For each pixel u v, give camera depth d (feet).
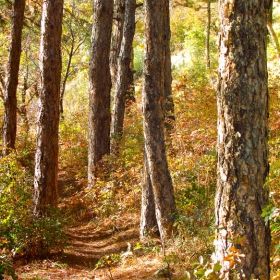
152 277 19.74
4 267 18.25
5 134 43.50
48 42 28.94
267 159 13.74
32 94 67.10
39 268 24.26
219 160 13.97
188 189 26.78
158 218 24.50
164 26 23.97
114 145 43.19
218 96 13.96
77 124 60.34
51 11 28.76
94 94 40.75
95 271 23.80
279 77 39.09
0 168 27.86
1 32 64.03
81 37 71.41
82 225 34.53
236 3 13.26
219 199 14.05
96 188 34.73
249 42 13.26
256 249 13.56
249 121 13.37
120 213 33.06
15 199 26.63
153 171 24.31
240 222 13.60
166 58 38.42
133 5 48.01
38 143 29.35
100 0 40.40
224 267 13.78
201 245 20.42
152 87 23.93
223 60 13.65
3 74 59.88
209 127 29.32
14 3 42.63
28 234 25.31
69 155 52.65
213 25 95.20
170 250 21.95
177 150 29.89
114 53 55.93
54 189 29.60
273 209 12.85
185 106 35.58
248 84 13.33
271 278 14.53
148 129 24.23
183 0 78.79
